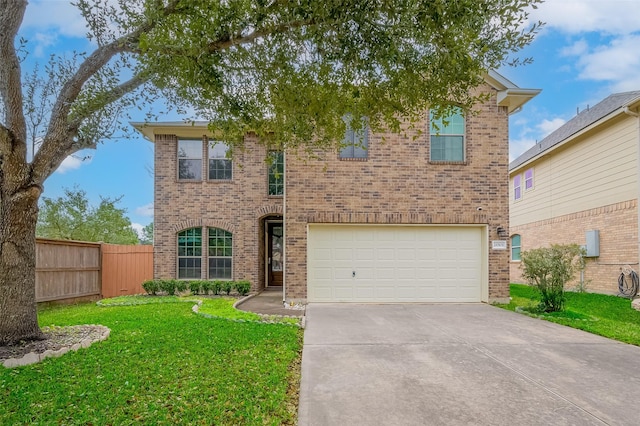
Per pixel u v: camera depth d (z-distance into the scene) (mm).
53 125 5879
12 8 5500
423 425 3424
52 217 17875
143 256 13680
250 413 3553
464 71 4727
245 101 6133
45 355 5121
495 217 10750
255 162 13484
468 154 10789
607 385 4371
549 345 6059
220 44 4828
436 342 6227
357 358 5355
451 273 10742
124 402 3756
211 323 7363
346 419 3533
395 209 10672
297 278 10516
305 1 4086
